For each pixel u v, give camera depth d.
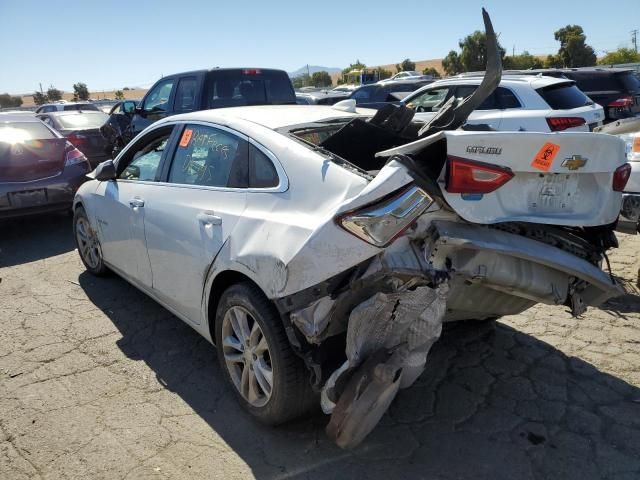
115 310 4.58
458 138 2.45
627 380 3.38
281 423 2.95
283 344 2.71
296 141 3.04
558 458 2.73
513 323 4.20
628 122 5.32
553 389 3.32
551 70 11.84
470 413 3.11
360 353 2.47
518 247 2.65
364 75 30.39
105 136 10.98
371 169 3.24
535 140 2.61
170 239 3.53
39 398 3.30
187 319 3.63
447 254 2.59
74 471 2.68
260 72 8.95
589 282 2.87
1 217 6.75
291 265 2.51
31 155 6.92
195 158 3.62
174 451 2.82
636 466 2.66
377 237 2.38
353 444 2.47
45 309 4.62
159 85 9.25
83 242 5.34
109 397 3.31
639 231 4.43
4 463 2.74
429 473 2.65
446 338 3.99
